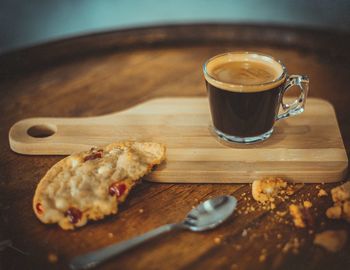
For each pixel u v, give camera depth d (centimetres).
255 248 25
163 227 26
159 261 25
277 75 33
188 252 25
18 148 34
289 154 32
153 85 43
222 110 33
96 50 49
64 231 27
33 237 26
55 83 44
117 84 44
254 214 28
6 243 26
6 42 89
